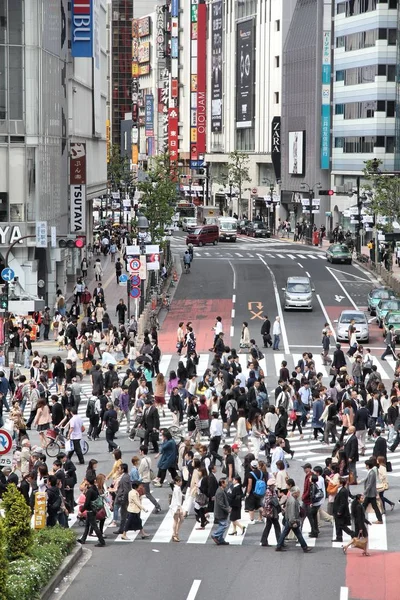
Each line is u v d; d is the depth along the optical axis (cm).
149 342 10500
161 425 8356
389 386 9981
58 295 13525
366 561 5153
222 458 6988
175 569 5009
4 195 13612
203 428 7500
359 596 4603
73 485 5891
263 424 7362
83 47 17250
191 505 6219
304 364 9269
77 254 17738
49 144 14525
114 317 14075
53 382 9669
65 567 4925
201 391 8512
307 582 4800
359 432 7444
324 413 7800
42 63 13888
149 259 14375
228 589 4691
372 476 5834
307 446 7725
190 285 17088
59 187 15625
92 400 8006
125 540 5547
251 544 5475
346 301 15612
